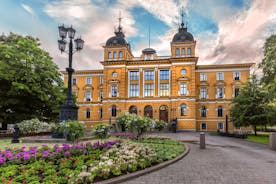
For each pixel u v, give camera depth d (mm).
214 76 47812
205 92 47781
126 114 17297
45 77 24984
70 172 6074
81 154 8406
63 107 15438
